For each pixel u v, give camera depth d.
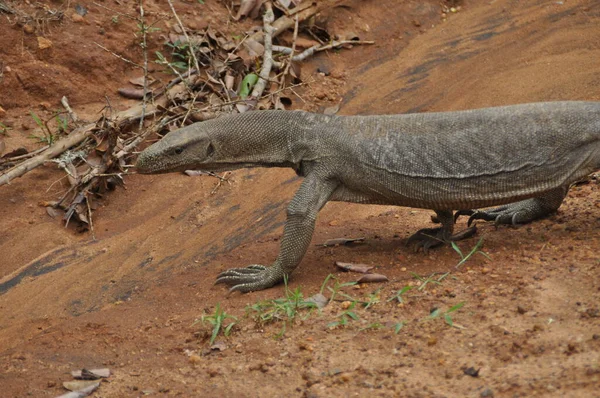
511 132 9.44
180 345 8.76
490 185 9.50
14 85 15.38
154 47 16.78
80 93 15.70
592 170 9.50
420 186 9.61
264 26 17.53
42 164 13.78
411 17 19.62
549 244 9.63
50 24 16.19
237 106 15.43
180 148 9.87
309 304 8.94
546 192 9.56
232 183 14.01
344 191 10.02
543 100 14.82
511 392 6.75
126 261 11.97
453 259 9.78
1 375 8.56
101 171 13.54
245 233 12.47
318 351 8.02
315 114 10.12
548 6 19.14
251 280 10.10
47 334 9.73
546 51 16.98
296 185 13.75
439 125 9.62
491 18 19.20
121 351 8.88
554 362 7.08
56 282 11.54
